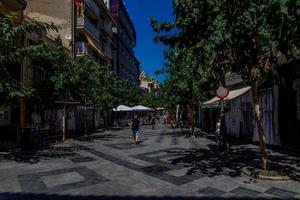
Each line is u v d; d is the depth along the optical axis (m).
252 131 21.27
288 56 9.30
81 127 36.44
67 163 12.45
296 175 9.86
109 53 53.16
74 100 21.53
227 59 9.74
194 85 23.86
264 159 10.30
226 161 12.64
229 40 8.63
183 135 27.56
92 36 41.19
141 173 10.48
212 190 8.34
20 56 13.62
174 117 59.50
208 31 9.41
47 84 20.30
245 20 8.64
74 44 35.12
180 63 24.66
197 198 7.63
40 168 11.36
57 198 7.61
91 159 13.46
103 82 32.47
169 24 10.02
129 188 8.56
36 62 19.80
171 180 9.46
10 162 12.62
